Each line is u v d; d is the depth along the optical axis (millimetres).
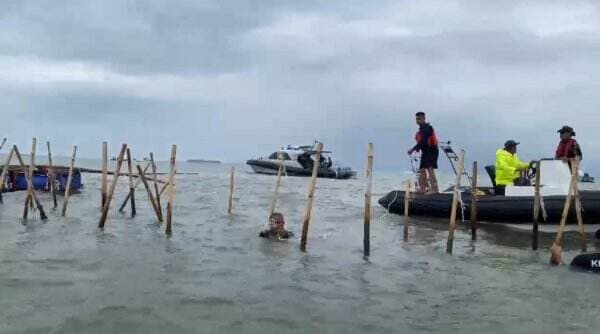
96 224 16641
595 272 11688
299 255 12930
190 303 9156
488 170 18281
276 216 15164
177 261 12023
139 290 9773
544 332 8234
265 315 8695
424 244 14594
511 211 16328
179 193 28984
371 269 11766
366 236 13016
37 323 8039
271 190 33594
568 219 15711
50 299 9109
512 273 11594
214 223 17656
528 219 16188
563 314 9016
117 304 8969
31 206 19500
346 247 14039
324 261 12383
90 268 11172
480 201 17016
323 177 55344
